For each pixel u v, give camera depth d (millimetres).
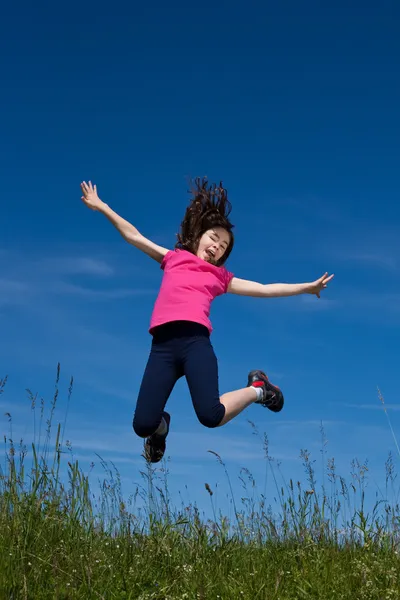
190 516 4898
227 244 4633
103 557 4047
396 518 4855
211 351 4117
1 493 4367
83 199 4594
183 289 4230
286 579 4070
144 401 4066
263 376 4516
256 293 4602
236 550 4602
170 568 4148
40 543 4051
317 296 4781
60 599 3455
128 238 4602
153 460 4461
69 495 4535
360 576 3973
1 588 3357
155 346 4184
